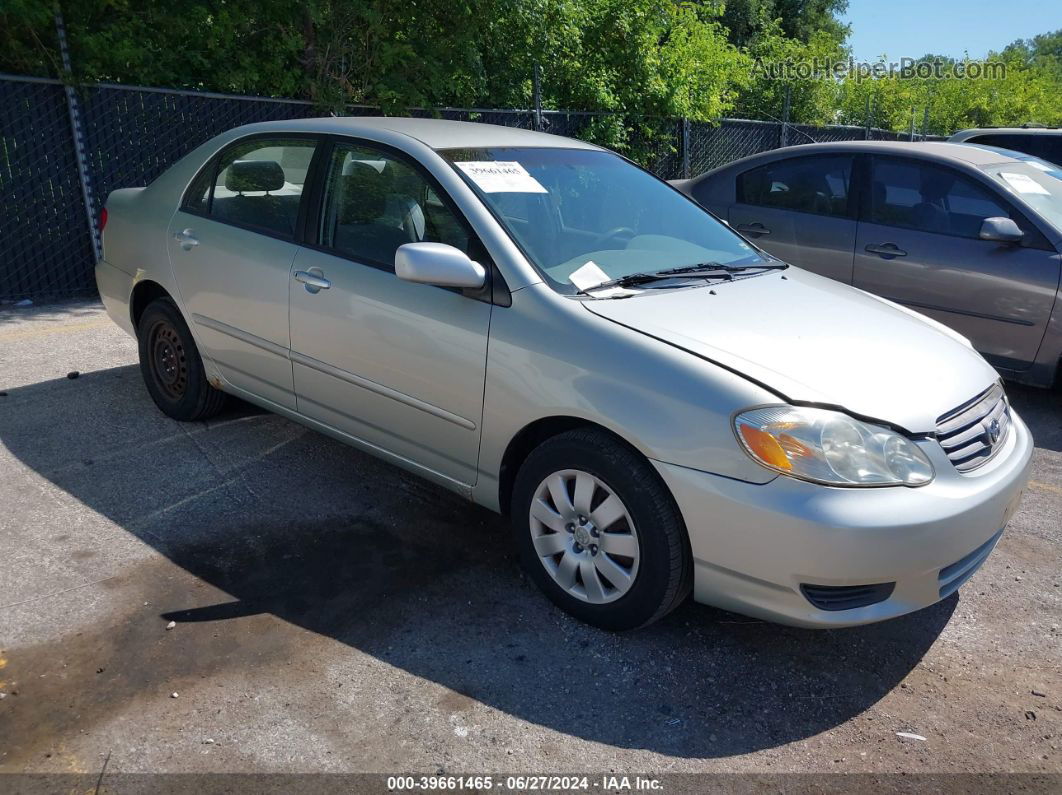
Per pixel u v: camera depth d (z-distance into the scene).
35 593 3.12
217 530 3.64
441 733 2.56
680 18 12.34
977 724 2.73
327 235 3.77
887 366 3.03
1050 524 4.13
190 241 4.32
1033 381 5.62
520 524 3.22
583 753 2.52
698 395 2.74
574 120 11.05
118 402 4.99
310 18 8.24
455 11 9.22
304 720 2.58
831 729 2.68
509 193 3.50
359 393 3.65
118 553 3.41
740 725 2.68
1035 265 5.45
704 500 2.71
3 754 2.38
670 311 3.14
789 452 2.63
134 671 2.74
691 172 12.77
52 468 4.11
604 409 2.86
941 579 2.84
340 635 2.99
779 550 2.63
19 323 6.56
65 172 7.21
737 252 4.02
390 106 9.08
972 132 9.99
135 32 7.56
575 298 3.13
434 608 3.18
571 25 10.47
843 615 2.70
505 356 3.11
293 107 8.49
